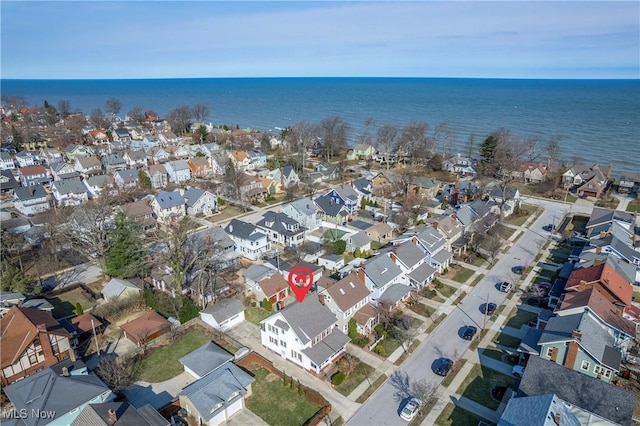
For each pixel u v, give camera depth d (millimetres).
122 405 33375
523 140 148625
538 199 98250
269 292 53656
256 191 96188
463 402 38188
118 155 127562
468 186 95750
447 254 64750
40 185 90875
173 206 83188
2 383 38156
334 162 133875
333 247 67562
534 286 57938
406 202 85938
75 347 45375
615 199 96938
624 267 56938
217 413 35281
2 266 58219
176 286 51781
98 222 68000
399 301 53938
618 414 31844
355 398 38688
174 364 43438
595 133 171125
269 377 41500
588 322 41719
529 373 36719
